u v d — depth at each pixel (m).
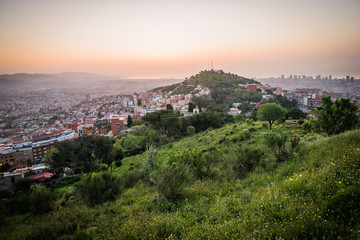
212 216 6.12
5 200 11.91
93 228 7.37
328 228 3.91
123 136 50.41
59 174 30.78
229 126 41.06
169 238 5.04
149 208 8.62
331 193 4.92
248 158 11.71
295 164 9.33
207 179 10.96
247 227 4.76
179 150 26.16
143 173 13.96
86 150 28.50
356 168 5.75
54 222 8.02
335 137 12.23
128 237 5.61
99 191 11.72
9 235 7.93
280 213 4.85
